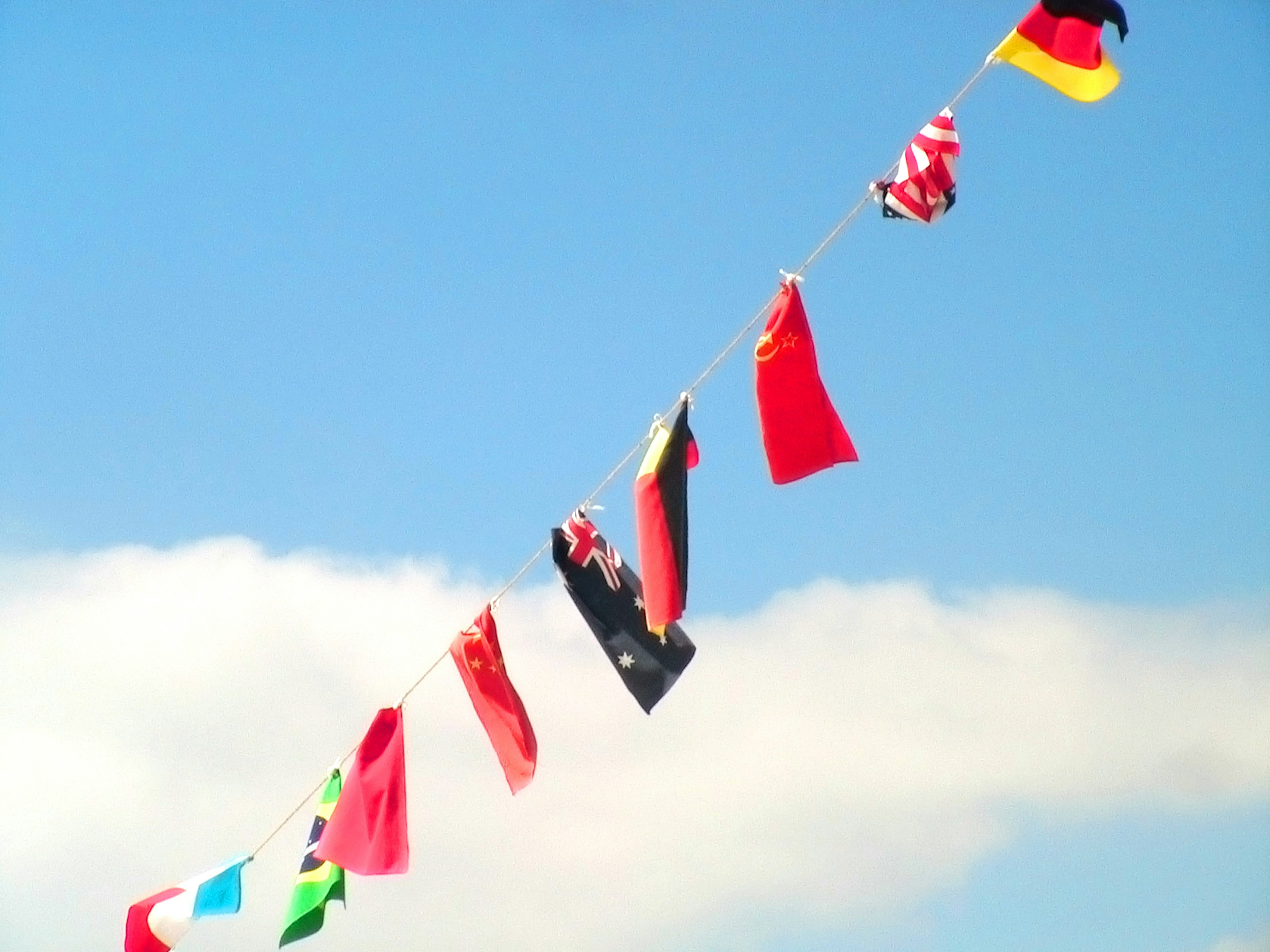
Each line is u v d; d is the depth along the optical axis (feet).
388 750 45.62
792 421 37.60
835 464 37.68
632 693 41.63
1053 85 35.01
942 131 35.68
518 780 43.19
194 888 49.80
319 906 47.03
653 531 38.65
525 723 43.70
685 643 41.73
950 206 35.99
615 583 42.34
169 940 49.24
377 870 44.52
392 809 45.21
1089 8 34.68
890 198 35.99
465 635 44.14
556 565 42.37
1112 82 34.86
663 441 39.24
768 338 37.63
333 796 48.32
